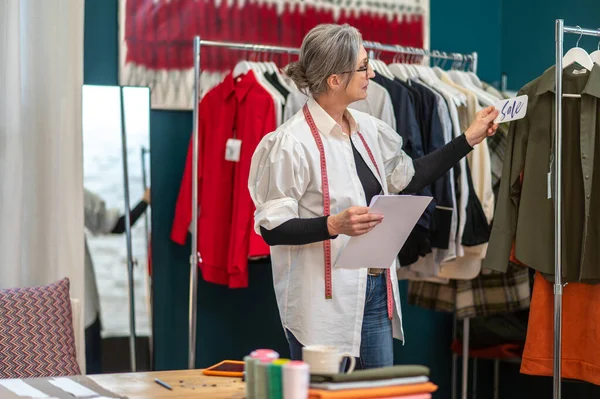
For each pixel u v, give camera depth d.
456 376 4.75
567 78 3.22
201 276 4.30
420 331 4.79
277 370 1.62
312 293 2.54
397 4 4.66
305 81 2.61
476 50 4.91
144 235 3.85
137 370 3.80
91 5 4.04
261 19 4.35
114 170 3.82
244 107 3.85
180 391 2.01
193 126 3.82
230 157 3.81
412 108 3.70
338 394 1.62
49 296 3.19
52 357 3.07
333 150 2.58
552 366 3.27
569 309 3.27
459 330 4.49
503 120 2.85
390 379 1.70
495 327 4.28
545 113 3.23
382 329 2.62
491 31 4.95
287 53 4.22
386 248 2.45
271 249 2.65
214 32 4.25
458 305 4.08
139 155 3.85
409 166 2.80
